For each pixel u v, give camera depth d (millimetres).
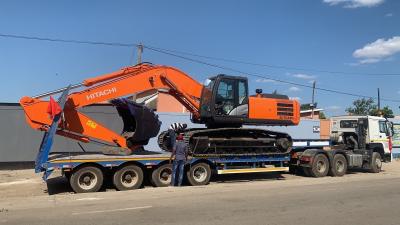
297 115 18969
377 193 13336
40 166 13859
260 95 18406
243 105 17625
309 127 34562
